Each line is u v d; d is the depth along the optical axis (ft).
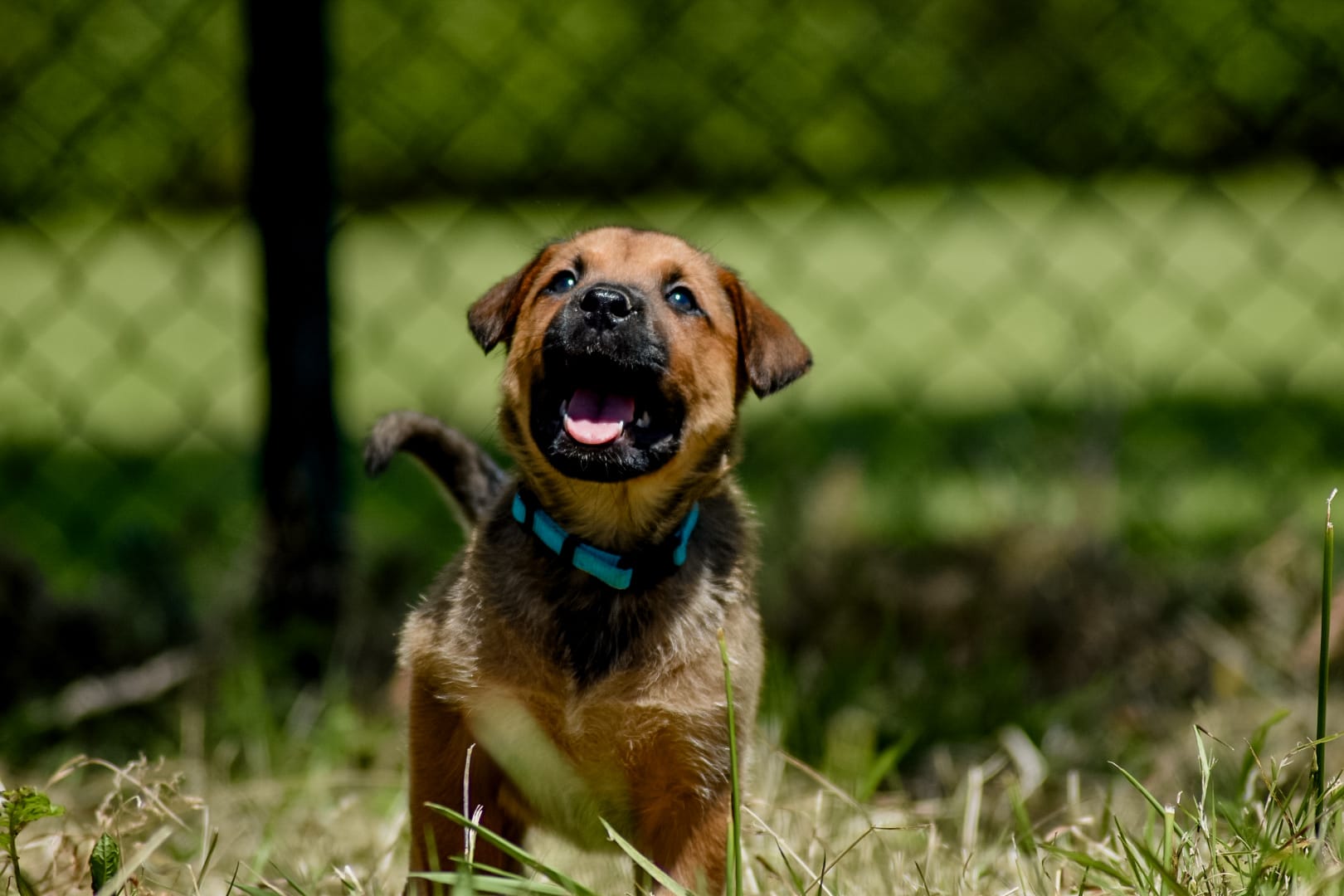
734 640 15.21
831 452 37.24
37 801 12.77
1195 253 69.26
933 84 57.47
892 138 60.54
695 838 14.84
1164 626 24.26
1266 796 17.53
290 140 22.86
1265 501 31.76
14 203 35.99
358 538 25.55
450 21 48.06
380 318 47.85
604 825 12.71
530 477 15.79
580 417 15.38
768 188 57.72
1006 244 73.67
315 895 14.75
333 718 20.03
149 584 24.59
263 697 20.72
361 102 33.99
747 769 15.40
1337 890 12.14
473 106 44.45
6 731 20.35
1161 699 22.57
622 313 15.24
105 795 18.10
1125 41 43.70
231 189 65.87
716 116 51.44
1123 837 13.35
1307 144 53.83
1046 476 29.12
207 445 40.24
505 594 14.85
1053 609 24.07
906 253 62.18
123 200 50.62
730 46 50.98
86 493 34.88
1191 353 52.75
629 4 49.83
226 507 31.27
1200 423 41.47
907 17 49.75
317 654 22.33
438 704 14.74
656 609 14.90
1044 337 56.13
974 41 54.90
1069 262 70.13
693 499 15.70
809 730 20.15
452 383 43.96
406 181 61.21
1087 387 34.81
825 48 52.26
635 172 54.34
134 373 50.83
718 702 14.84
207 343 56.49
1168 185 61.52
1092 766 20.08
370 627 23.39
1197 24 40.27
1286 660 23.04
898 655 23.72
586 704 14.58
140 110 35.86
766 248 68.49
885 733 20.56
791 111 51.29
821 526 27.14
